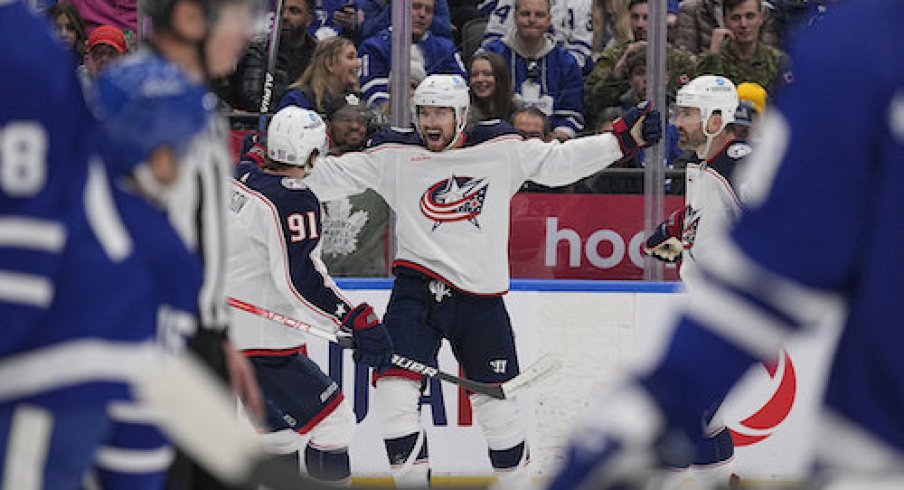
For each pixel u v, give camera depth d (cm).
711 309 475
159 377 516
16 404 683
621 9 1961
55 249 673
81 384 686
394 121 1877
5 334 668
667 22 1967
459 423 1950
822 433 520
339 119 1897
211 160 953
